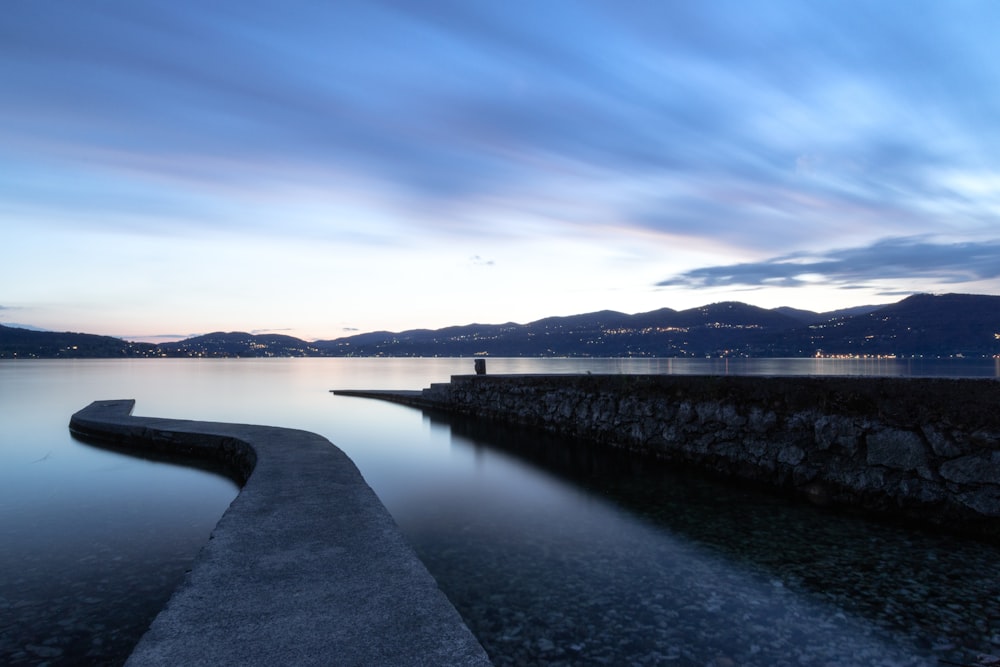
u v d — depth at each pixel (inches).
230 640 158.1
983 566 290.8
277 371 4195.4
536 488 480.7
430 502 438.3
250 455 497.7
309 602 183.3
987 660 203.8
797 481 444.1
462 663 147.3
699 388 552.4
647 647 214.8
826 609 245.1
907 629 226.8
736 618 237.8
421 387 2054.6
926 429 363.6
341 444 727.1
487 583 277.0
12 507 439.2
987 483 329.1
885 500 381.7
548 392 816.3
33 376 3245.6
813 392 443.2
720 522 374.3
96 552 335.0
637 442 624.7
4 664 208.7
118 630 235.9
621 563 302.8
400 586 196.7
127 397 1652.3
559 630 228.5
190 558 324.2
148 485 513.0
